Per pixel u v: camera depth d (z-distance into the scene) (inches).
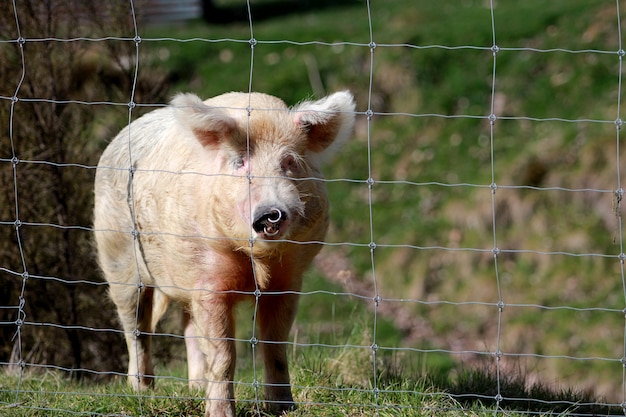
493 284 637.3
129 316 292.2
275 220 213.9
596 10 831.1
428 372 297.1
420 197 727.1
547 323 599.2
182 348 406.0
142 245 267.0
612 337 574.6
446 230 685.9
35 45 374.0
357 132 799.7
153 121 282.0
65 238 386.0
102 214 289.3
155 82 400.8
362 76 824.9
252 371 340.2
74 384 293.7
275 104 244.1
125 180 275.7
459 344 605.3
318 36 890.1
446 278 658.2
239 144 230.8
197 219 237.9
